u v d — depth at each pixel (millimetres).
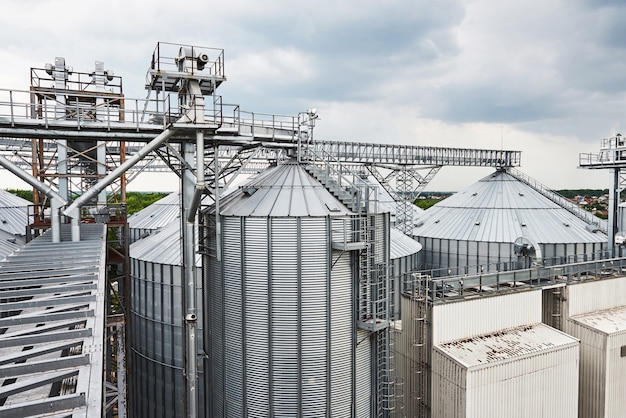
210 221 30641
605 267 44031
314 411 27484
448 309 34094
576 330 39969
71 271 20516
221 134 30031
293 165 32031
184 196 31156
